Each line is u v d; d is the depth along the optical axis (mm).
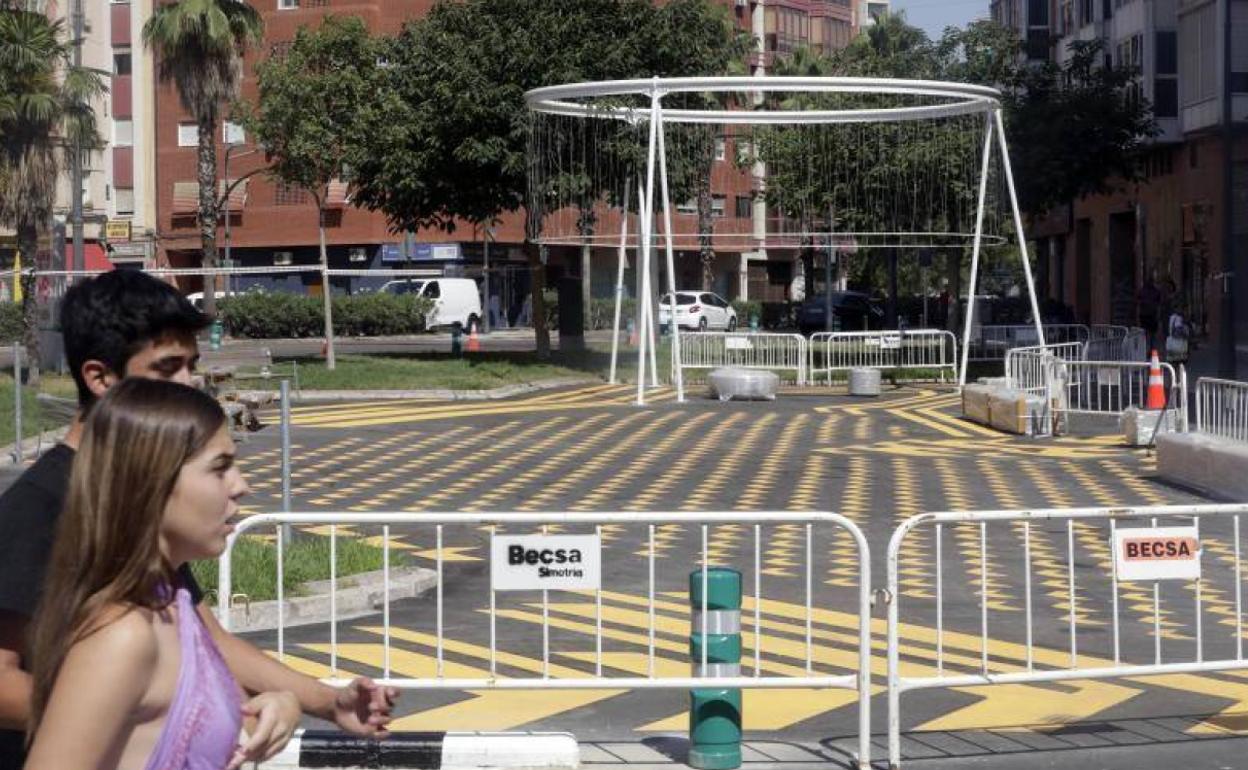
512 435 23750
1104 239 55219
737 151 56250
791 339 35719
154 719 3135
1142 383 25078
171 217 65812
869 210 44562
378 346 51875
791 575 13375
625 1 36875
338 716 4070
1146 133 42625
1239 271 40406
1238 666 8617
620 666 9969
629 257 72625
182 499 3219
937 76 44062
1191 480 18438
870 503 17375
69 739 3012
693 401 30578
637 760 7863
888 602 7852
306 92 37719
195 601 3582
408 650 10422
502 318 68938
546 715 8930
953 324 45031
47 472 3701
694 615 7848
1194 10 42812
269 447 21875
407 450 21797
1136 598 12625
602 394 32156
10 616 3447
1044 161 41438
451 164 37562
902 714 9047
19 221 33844
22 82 33219
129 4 64562
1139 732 8641
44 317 34094
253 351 34406
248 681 4004
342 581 12094
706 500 17562
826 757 8023
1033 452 22125
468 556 14141
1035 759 8070
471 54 36438
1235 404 18047
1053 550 14820
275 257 66438
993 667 9992
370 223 65188
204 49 41344
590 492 18141
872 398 31719
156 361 4168
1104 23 50906
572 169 36406
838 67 46281
